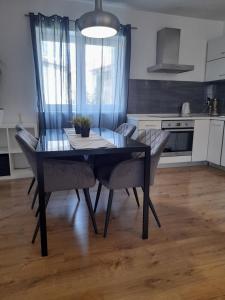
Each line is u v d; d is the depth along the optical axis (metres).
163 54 3.99
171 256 1.79
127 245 1.92
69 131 2.80
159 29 4.12
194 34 4.35
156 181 3.45
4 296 1.42
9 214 2.41
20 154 3.79
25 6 3.44
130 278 1.57
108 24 1.99
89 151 1.81
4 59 3.50
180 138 4.00
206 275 1.60
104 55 3.75
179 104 4.51
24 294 1.43
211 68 4.35
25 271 1.62
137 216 2.41
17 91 3.63
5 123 3.53
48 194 2.03
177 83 4.43
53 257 1.77
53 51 3.49
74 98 3.73
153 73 4.25
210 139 4.12
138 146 1.92
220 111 4.57
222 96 4.52
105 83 3.84
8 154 3.39
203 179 3.55
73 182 1.97
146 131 2.38
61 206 2.62
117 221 2.30
